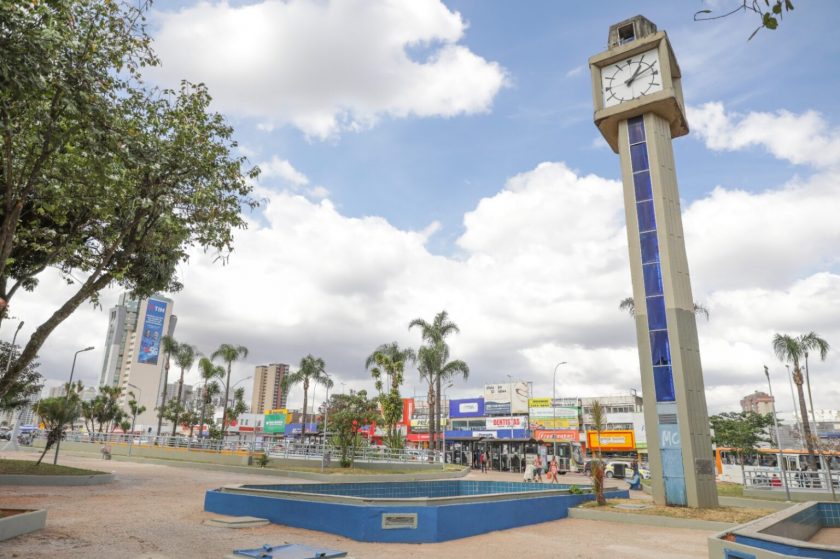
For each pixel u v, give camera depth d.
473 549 11.89
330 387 65.88
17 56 10.56
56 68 12.02
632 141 24.19
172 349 72.69
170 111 17.05
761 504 24.06
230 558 9.57
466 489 24.62
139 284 24.03
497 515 14.99
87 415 76.38
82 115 12.94
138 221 17.02
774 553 7.89
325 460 35.62
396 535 12.50
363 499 13.56
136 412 83.38
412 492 22.47
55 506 15.70
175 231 17.16
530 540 13.32
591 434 68.62
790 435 57.94
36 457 38.88
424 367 52.38
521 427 74.88
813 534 16.69
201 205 17.05
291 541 11.62
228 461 38.50
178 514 14.80
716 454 43.47
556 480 35.47
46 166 15.05
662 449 20.41
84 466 33.09
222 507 15.11
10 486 21.14
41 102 13.18
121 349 179.88
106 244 19.64
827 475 28.53
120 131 14.04
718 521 16.19
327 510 13.05
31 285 24.00
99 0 13.56
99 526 12.41
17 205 13.33
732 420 45.28
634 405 74.00
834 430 73.19
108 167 14.62
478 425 83.81
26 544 9.91
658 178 23.05
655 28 25.89
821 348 42.03
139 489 21.89
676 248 22.39
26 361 16.39
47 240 20.08
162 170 16.34
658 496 20.06
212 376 68.19
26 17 11.35
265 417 109.19
